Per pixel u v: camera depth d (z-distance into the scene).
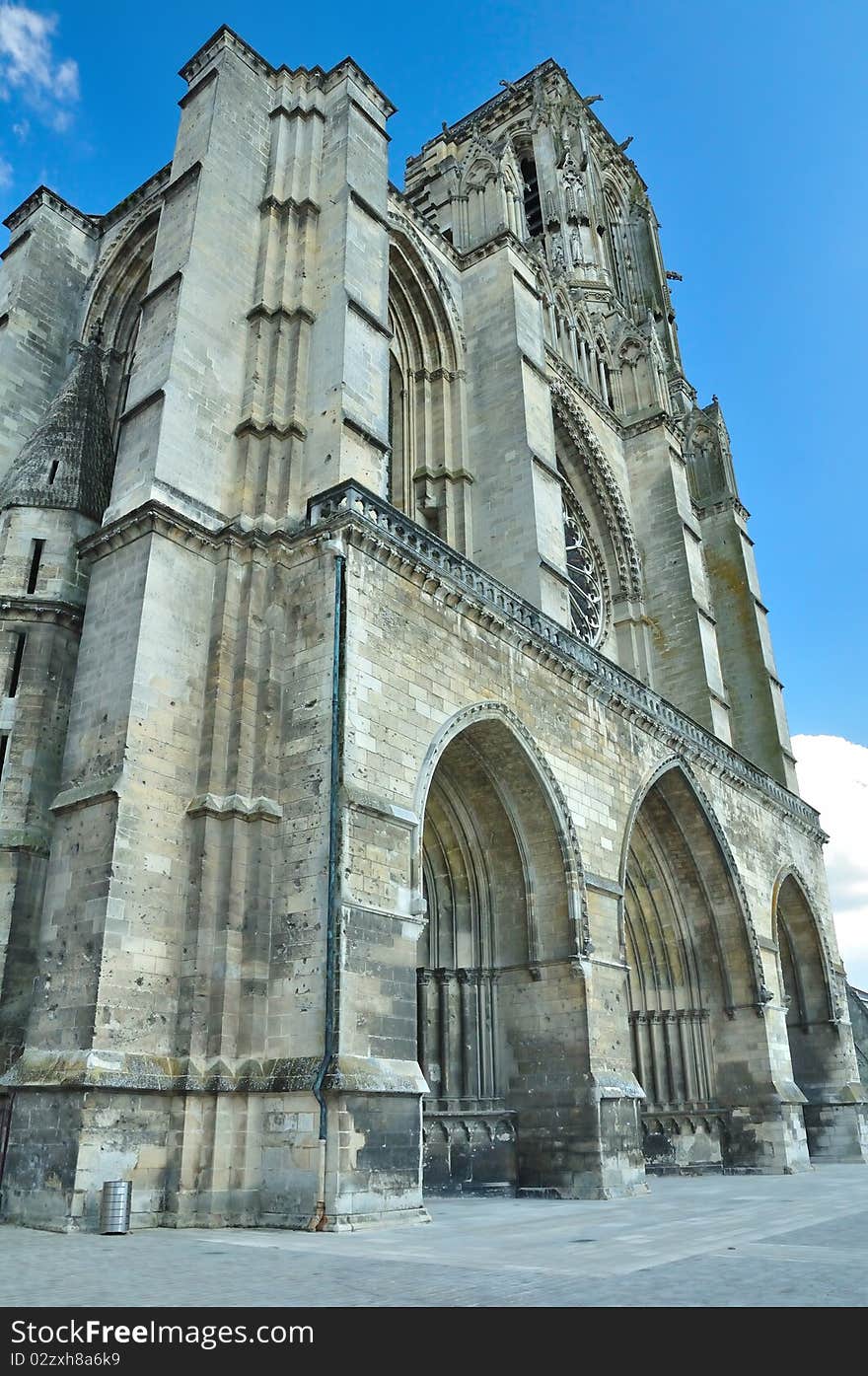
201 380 26.44
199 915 20.61
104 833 20.66
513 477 35.91
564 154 61.97
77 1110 18.22
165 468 24.62
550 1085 25.88
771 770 49.41
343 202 29.98
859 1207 21.09
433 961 27.95
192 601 23.62
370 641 23.06
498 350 38.59
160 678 22.31
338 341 27.41
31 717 25.05
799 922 45.31
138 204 37.56
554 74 69.19
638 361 52.91
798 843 46.22
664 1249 14.46
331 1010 19.05
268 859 21.31
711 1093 35.38
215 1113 19.05
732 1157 34.38
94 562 24.62
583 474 47.59
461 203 44.16
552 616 33.62
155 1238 16.41
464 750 27.59
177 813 21.67
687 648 45.50
